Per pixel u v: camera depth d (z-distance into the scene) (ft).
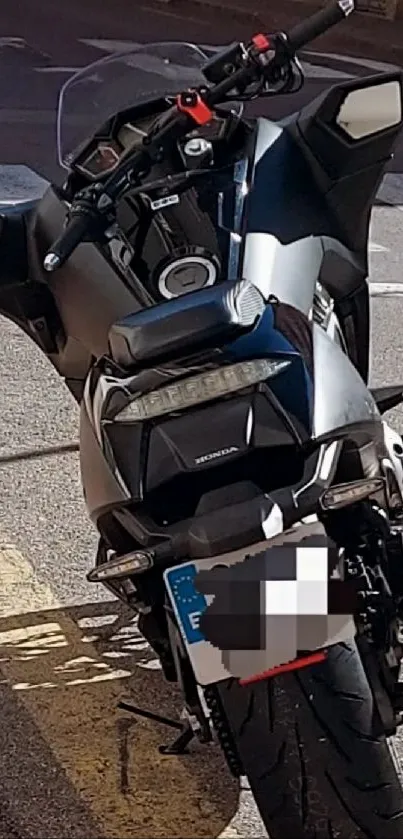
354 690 7.81
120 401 8.41
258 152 9.60
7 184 27.76
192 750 10.47
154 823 9.69
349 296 10.19
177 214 9.17
